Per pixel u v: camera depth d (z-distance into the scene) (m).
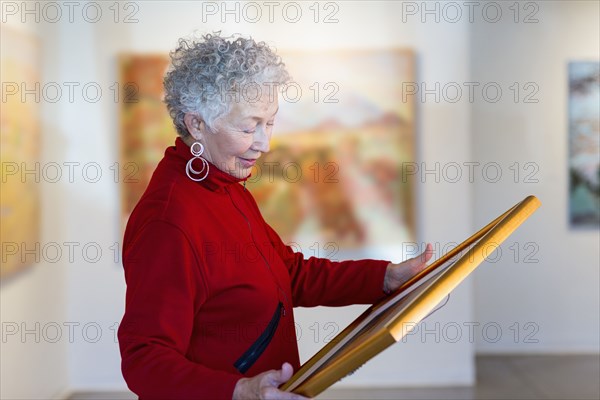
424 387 4.11
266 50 1.43
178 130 1.45
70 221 4.08
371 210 4.11
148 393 1.16
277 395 1.00
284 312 1.51
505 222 1.31
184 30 4.03
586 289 4.77
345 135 4.08
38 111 3.65
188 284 1.29
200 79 1.36
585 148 4.70
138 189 4.07
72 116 4.05
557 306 4.79
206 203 1.41
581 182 4.71
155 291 1.26
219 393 1.11
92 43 4.04
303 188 4.11
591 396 3.87
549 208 4.74
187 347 1.30
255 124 1.40
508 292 4.80
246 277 1.41
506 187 4.73
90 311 4.11
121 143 4.06
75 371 4.12
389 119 4.07
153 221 1.32
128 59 4.04
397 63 4.05
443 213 4.10
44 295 3.74
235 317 1.40
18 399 3.36
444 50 4.04
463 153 4.07
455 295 4.12
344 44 4.05
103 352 4.12
